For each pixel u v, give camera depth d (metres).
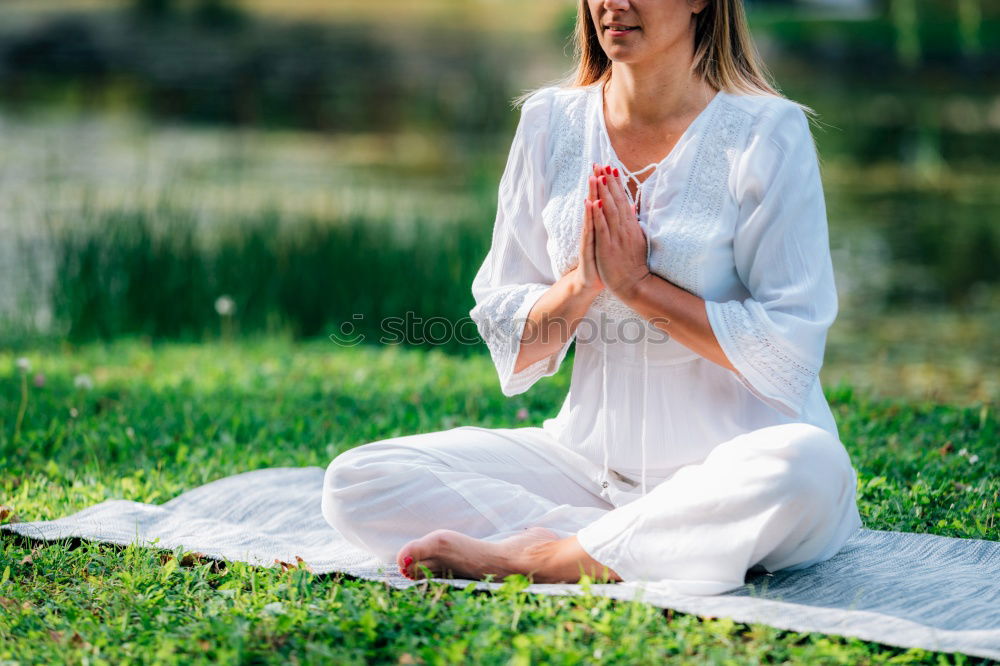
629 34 3.19
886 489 4.36
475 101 22.52
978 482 4.59
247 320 8.25
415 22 31.59
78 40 26.33
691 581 3.02
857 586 3.13
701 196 3.23
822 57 27.56
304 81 23.86
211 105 21.14
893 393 6.95
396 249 8.59
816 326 3.11
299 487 4.39
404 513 3.34
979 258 11.70
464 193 12.98
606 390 3.37
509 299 3.42
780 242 3.16
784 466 2.93
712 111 3.27
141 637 2.92
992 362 7.86
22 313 8.30
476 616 2.94
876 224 13.50
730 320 3.10
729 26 3.31
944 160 18.73
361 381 6.50
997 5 28.34
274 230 8.85
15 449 5.08
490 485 3.37
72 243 8.47
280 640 2.86
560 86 3.67
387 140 18.66
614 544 3.11
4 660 2.80
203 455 5.02
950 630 2.83
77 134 17.28
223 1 31.92
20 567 3.48
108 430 5.38
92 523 3.92
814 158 3.27
